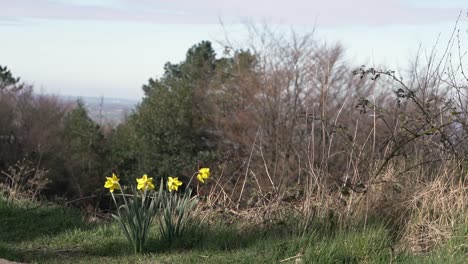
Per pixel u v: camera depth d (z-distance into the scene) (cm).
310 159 675
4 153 3544
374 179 643
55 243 716
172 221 674
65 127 3984
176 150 3041
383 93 1456
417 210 617
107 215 874
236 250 621
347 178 662
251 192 769
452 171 641
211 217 727
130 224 640
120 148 3497
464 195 616
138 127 3159
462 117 654
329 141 687
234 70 3052
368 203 631
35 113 3956
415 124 660
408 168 661
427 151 683
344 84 2203
